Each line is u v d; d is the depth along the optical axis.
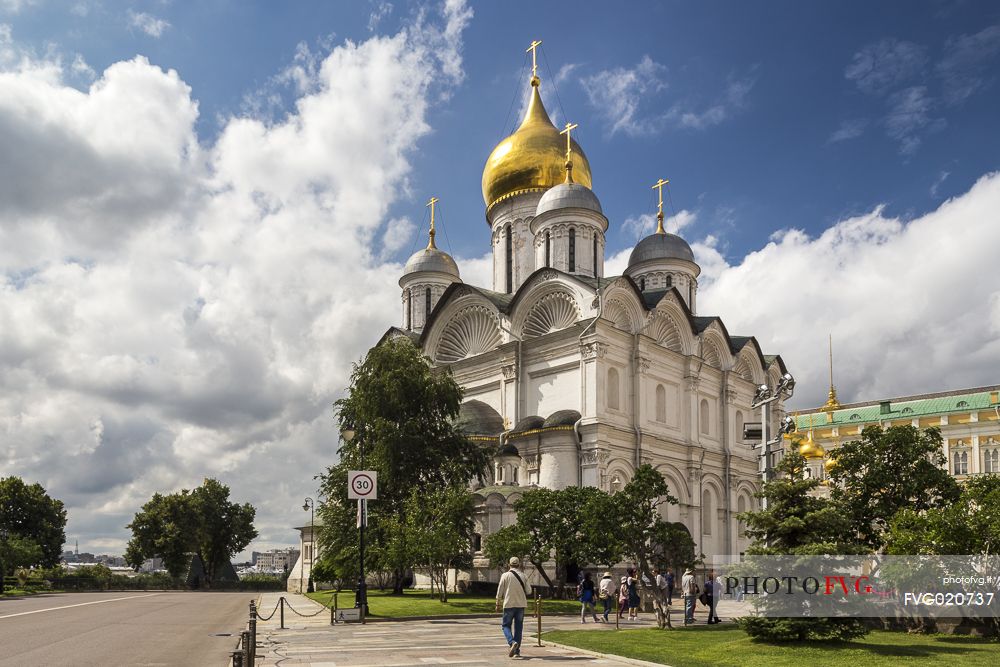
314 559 67.62
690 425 64.25
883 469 36.56
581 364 56.91
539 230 69.38
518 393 61.00
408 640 25.59
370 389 50.19
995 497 29.00
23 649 22.12
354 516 47.19
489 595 49.94
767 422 26.22
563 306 61.12
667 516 60.38
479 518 53.06
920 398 112.31
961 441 104.38
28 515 93.94
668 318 65.19
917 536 28.11
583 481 54.53
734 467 68.75
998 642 24.70
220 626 30.89
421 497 45.75
